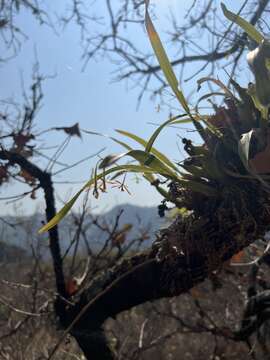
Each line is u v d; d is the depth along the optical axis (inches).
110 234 44.3
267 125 20.4
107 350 27.1
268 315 38.3
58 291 36.6
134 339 54.0
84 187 21.7
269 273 43.8
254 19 46.8
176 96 21.8
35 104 44.3
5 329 48.2
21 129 43.1
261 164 20.7
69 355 42.7
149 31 21.1
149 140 21.4
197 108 22.2
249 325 40.0
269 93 18.9
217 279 27.6
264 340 40.5
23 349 44.4
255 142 21.0
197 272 23.5
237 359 49.8
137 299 25.9
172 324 58.7
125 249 43.9
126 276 25.7
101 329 27.5
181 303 59.9
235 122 21.8
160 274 24.7
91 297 27.1
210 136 21.9
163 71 21.6
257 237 22.2
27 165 39.2
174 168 22.5
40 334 44.8
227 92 21.8
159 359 54.9
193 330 47.7
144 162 21.4
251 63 19.0
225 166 21.6
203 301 57.2
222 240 22.3
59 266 36.8
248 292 40.8
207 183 22.2
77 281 38.9
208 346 55.1
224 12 21.7
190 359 55.1
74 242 42.4
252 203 21.4
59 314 34.4
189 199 22.5
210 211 22.3
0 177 39.9
